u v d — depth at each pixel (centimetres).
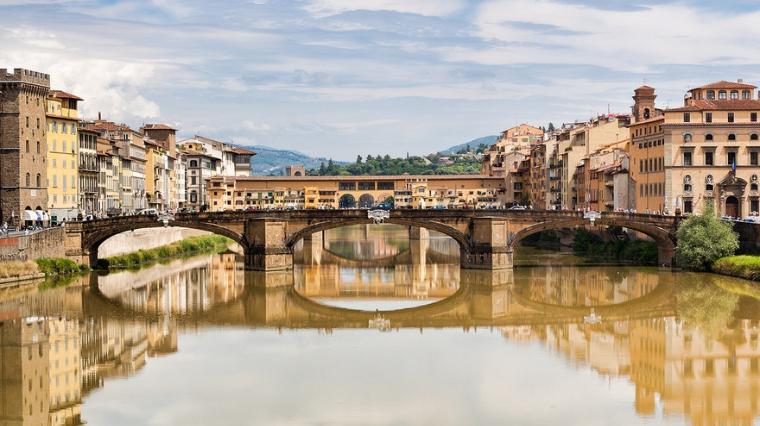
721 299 11781
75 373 7981
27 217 15712
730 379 7800
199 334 9750
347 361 8438
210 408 6944
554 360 8488
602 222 15288
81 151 18275
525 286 13475
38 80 16375
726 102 16788
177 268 16412
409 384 7612
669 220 15162
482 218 15500
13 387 7544
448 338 9550
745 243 14462
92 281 13925
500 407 6975
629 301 11906
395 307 11794
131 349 8944
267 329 10081
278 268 15600
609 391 7425
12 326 10069
